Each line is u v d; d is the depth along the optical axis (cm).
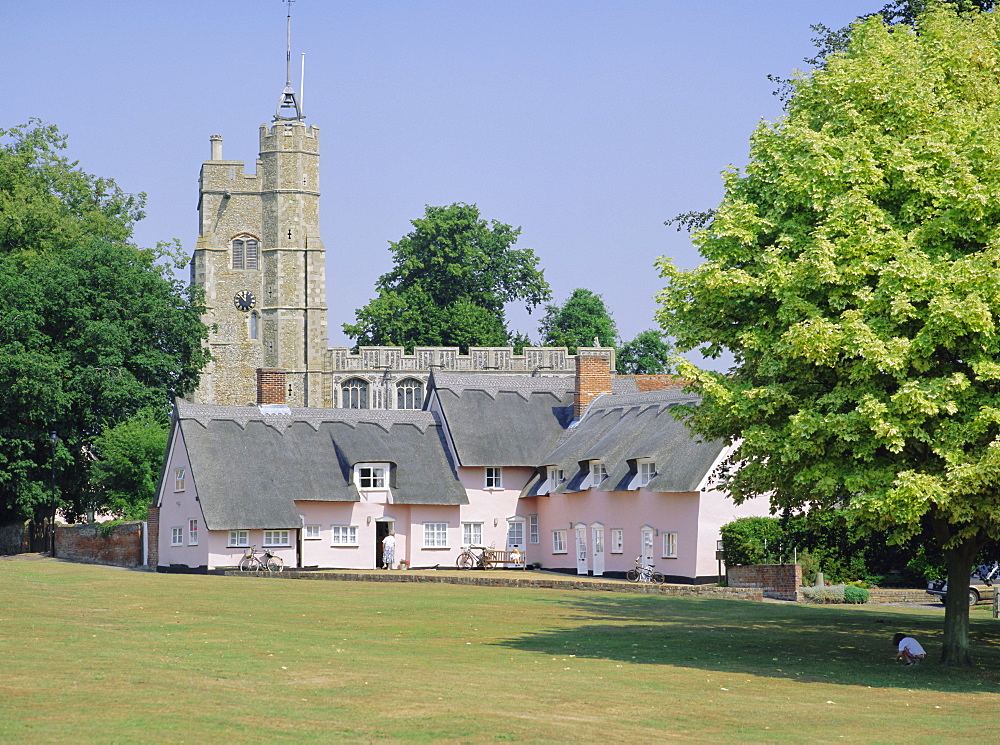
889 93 2545
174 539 5522
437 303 11606
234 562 5278
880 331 2311
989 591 4419
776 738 1631
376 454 5700
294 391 11125
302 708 1670
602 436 5591
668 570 4866
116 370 6419
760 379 2570
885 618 3538
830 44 3931
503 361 10662
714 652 2633
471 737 1512
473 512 5850
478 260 11675
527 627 2983
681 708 1841
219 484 5316
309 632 2714
